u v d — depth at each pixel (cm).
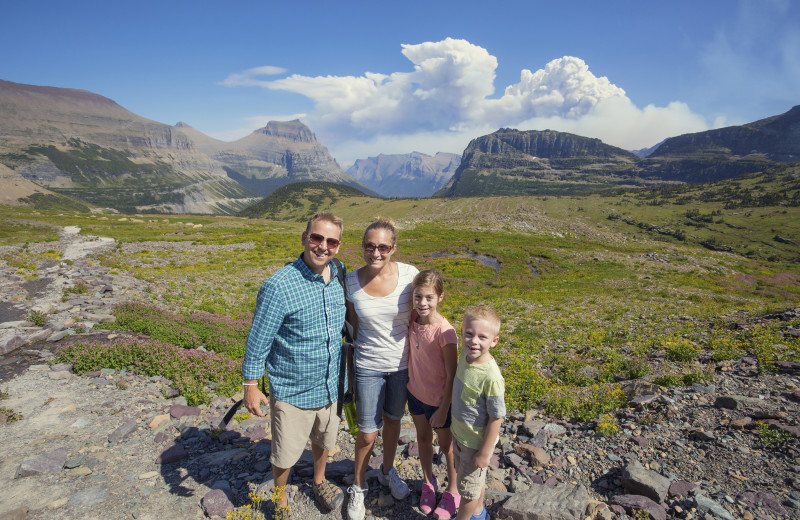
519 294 3569
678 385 881
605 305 2750
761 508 428
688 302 2945
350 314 444
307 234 384
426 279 394
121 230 7538
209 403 795
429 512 445
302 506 451
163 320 1423
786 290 4747
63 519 429
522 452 579
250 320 1759
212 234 7812
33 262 3062
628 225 19962
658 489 447
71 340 1159
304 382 404
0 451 574
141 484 499
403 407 450
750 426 603
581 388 968
